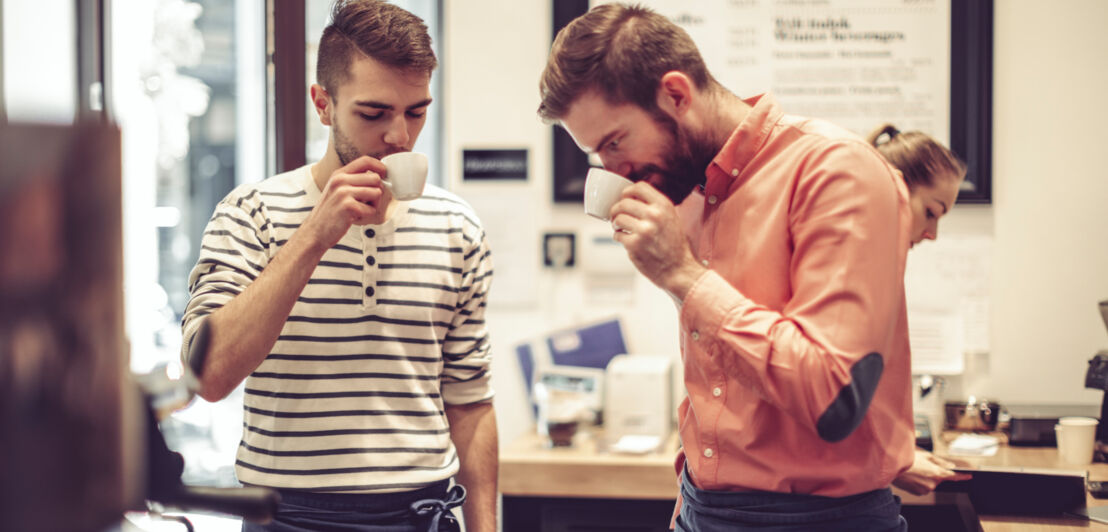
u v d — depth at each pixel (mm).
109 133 614
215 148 3061
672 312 2893
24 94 1721
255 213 1592
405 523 1542
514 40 2926
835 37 2785
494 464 1735
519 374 2951
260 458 1538
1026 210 2748
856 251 1136
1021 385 2762
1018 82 2742
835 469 1217
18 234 559
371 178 1421
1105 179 2715
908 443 1264
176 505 824
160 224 3029
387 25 1509
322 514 1508
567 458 2500
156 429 767
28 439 569
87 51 1830
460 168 2959
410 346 1581
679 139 1268
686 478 1389
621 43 1229
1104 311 2408
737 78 2818
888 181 1180
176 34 2982
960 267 2770
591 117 1264
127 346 644
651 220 1203
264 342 1392
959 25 2738
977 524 1983
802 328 1146
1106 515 1936
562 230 2928
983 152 2729
